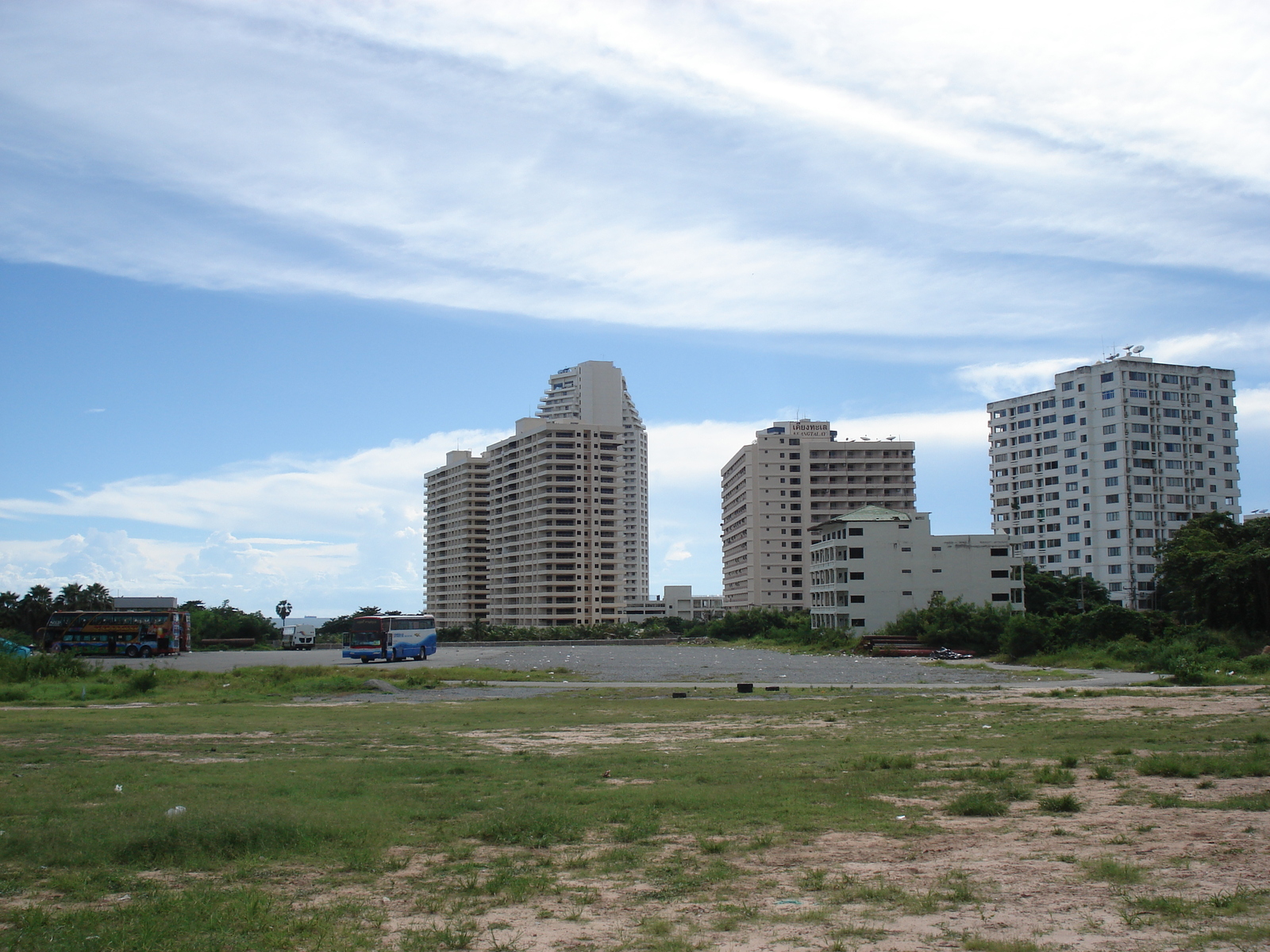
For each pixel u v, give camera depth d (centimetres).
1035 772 1784
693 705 3747
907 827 1338
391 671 5862
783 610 18562
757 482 18900
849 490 19025
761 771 1895
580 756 2173
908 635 9631
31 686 4912
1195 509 14725
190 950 848
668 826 1366
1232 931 859
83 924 920
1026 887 1023
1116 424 14700
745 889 1034
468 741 2548
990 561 11925
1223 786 1627
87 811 1489
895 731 2689
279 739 2633
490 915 952
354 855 1190
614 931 893
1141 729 2552
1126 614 7331
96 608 13825
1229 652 5962
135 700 4416
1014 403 16188
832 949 833
